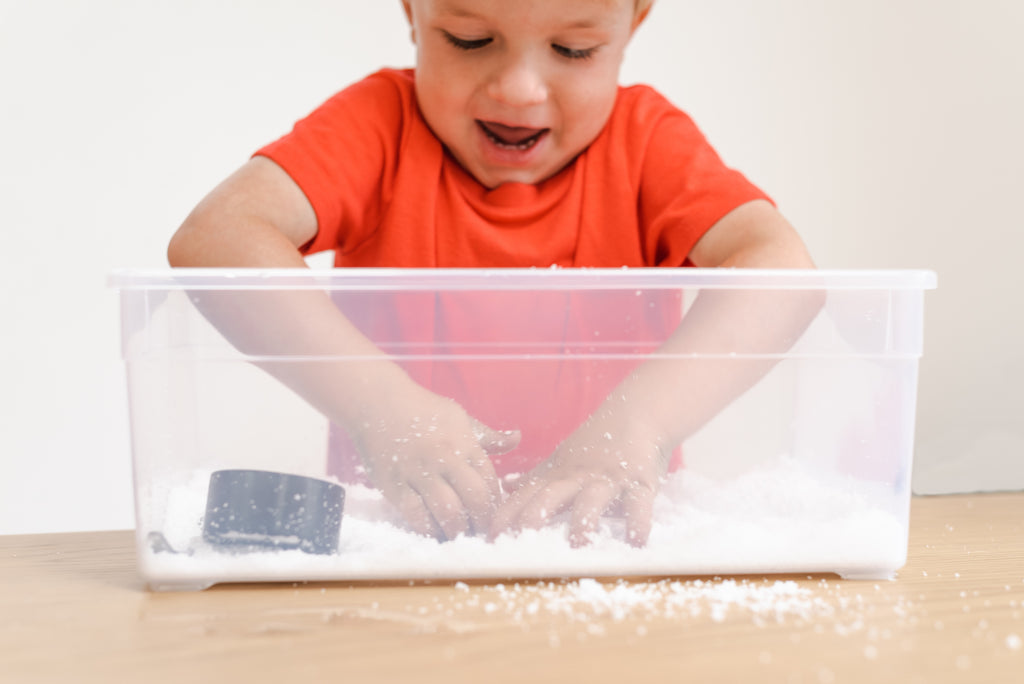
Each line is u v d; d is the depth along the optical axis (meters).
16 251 1.25
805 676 0.37
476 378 0.54
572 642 0.41
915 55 1.30
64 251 1.27
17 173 1.24
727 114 1.38
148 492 0.50
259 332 0.52
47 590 0.51
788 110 1.36
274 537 0.51
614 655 0.39
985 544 0.64
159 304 0.51
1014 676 0.37
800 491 0.54
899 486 0.54
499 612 0.46
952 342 1.22
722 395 0.54
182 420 0.51
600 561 0.51
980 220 1.25
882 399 0.54
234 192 0.76
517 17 0.74
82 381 1.29
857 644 0.41
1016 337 1.22
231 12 1.30
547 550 0.51
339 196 0.82
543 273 0.52
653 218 0.86
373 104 0.89
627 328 0.54
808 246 1.36
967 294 1.23
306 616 0.45
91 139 1.26
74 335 1.28
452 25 0.76
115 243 1.28
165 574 0.50
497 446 0.54
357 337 0.53
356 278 0.52
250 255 0.69
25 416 1.27
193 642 0.41
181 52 1.28
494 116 0.81
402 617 0.45
